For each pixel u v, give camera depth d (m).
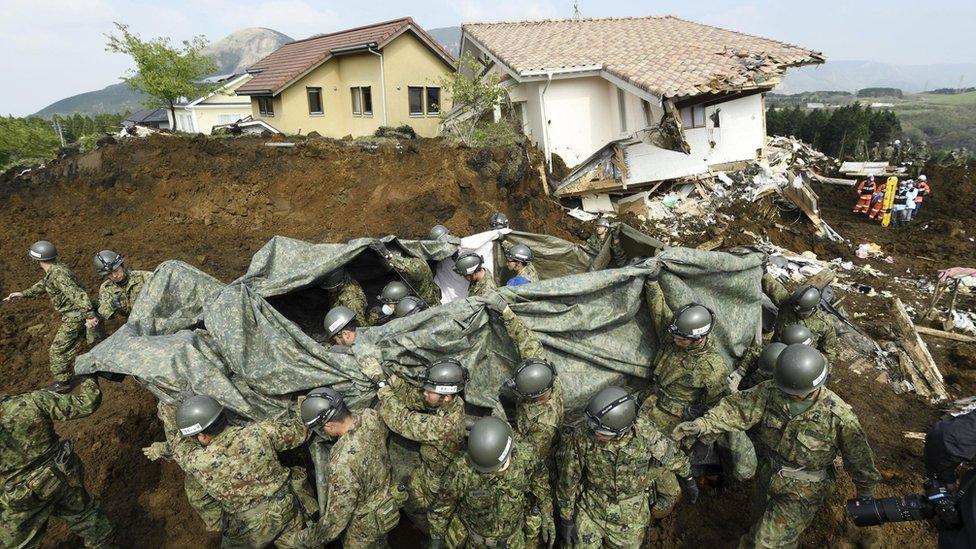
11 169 13.95
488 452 3.57
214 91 21.08
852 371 7.74
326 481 4.26
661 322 5.10
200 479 3.83
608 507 4.09
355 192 12.29
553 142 17.41
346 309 4.73
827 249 14.24
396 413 4.18
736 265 5.47
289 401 4.45
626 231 7.52
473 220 11.99
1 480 4.15
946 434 3.33
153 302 5.21
